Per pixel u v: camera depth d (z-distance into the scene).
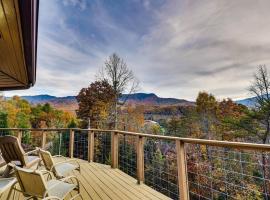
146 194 3.35
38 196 2.15
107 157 10.34
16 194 3.35
